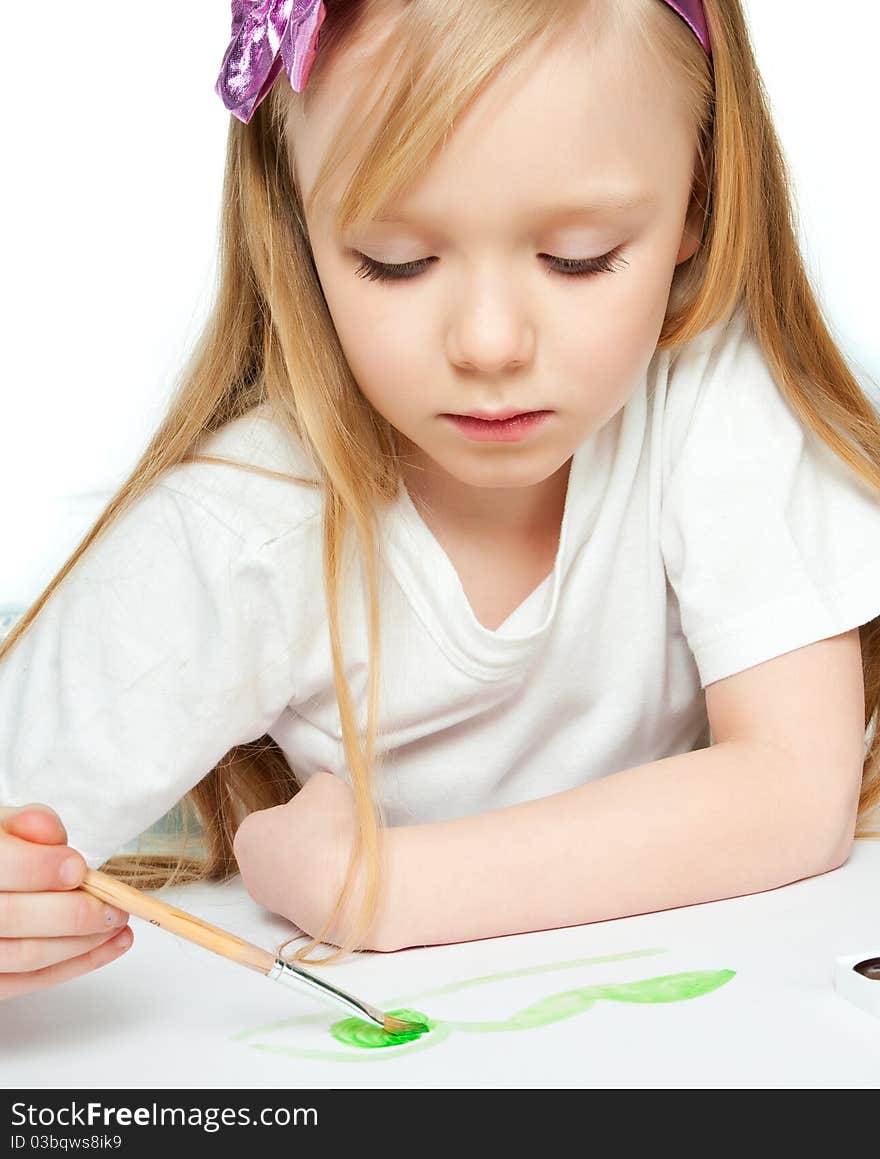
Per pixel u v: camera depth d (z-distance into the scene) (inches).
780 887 32.7
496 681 38.4
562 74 28.2
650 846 31.4
